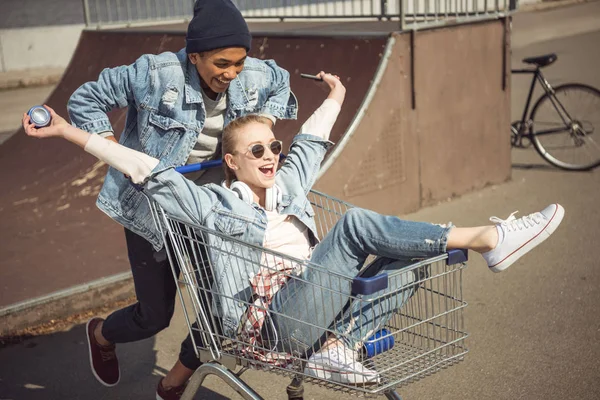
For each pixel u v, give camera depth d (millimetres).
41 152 8445
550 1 23953
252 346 2914
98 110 3061
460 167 7039
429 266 2852
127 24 9977
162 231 2967
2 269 5582
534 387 3838
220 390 4000
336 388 2807
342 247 2855
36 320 4688
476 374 4004
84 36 9727
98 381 4141
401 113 6387
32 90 15820
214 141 3314
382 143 6289
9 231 6496
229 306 2934
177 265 3361
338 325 2867
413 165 6586
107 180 3242
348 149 6035
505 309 4746
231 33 2938
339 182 6004
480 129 7133
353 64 6527
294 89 6875
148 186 2879
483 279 5219
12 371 4246
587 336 4348
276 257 3010
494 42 7059
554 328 4469
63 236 6309
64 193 7406
